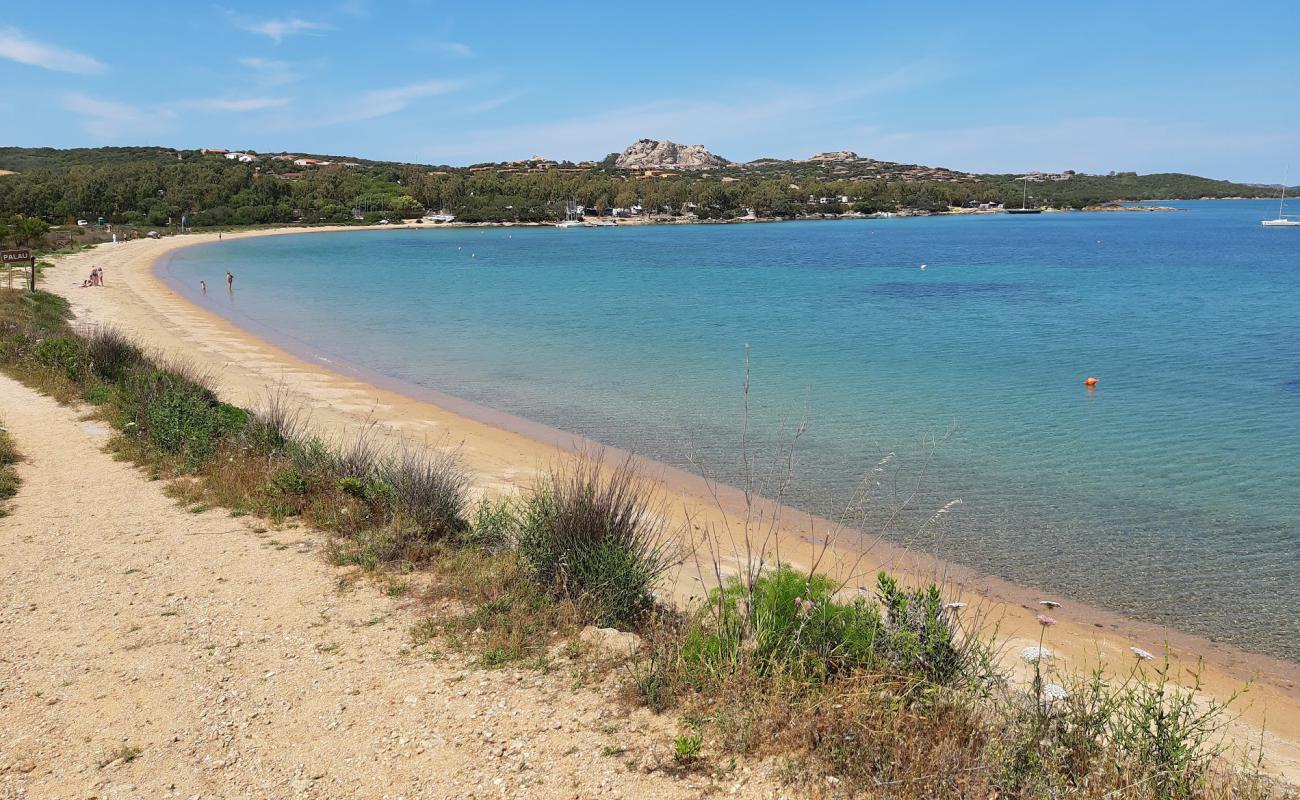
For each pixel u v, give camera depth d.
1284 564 11.09
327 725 5.54
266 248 102.44
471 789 4.79
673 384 24.41
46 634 6.99
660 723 5.45
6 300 33.44
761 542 11.47
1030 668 7.93
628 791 4.70
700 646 6.16
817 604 6.32
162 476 12.05
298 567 8.57
